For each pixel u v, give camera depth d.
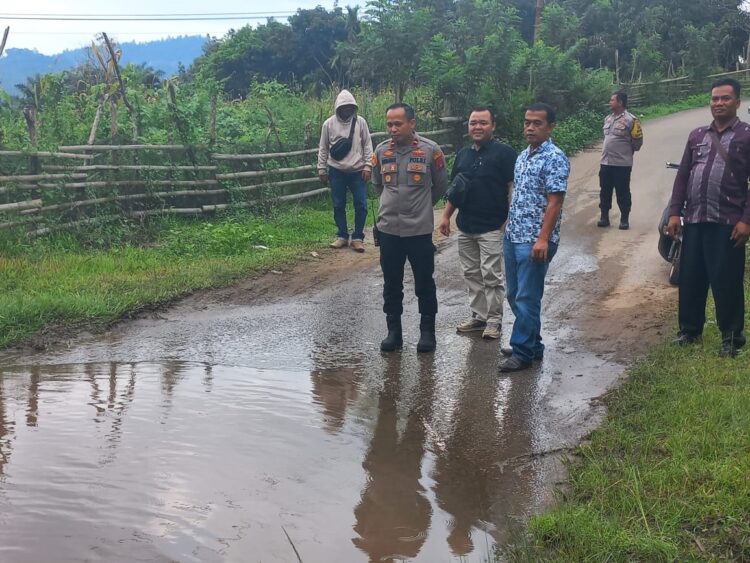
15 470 3.81
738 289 5.19
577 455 3.98
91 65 17.09
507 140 16.23
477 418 4.57
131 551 3.10
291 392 5.01
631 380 4.90
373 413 4.67
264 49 42.06
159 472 3.81
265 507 3.49
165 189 10.57
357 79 21.67
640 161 15.78
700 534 3.05
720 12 37.78
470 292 6.37
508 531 3.29
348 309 7.12
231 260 8.73
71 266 8.02
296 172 12.39
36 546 3.12
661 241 7.77
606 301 7.17
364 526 3.35
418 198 5.65
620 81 31.44
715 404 4.24
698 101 28.66
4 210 8.53
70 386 5.08
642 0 35.88
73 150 9.68
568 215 11.50
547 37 25.80
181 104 12.68
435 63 15.58
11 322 6.17
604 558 2.92
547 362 5.56
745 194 5.09
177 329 6.43
